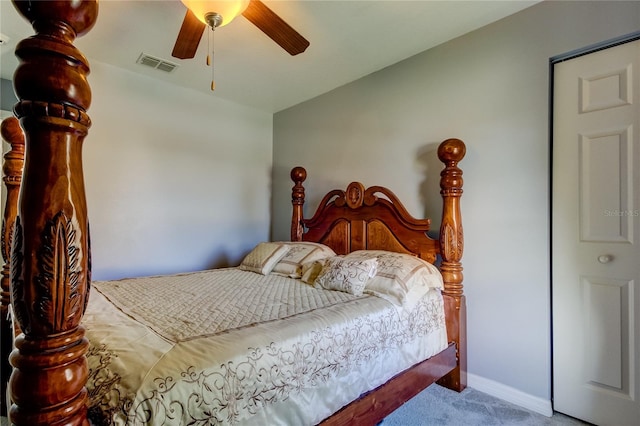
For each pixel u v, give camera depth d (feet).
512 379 6.58
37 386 2.07
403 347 5.63
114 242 9.06
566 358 6.09
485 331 6.98
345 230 9.38
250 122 12.00
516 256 6.63
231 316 4.83
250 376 3.58
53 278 2.09
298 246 9.23
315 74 9.44
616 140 5.68
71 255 2.17
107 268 8.93
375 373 5.04
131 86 9.35
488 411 6.19
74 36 2.19
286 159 12.09
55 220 2.09
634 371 5.43
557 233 6.26
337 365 4.53
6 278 5.54
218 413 3.24
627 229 5.56
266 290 6.70
